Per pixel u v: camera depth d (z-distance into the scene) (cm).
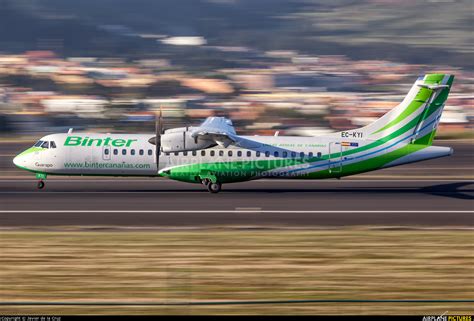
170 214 12400
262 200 14088
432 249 9731
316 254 9412
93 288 7838
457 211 12925
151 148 14938
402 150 15038
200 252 9481
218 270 8594
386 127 15112
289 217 12206
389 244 10050
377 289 7850
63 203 13500
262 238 10406
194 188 15988
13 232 10744
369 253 9488
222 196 14638
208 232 10838
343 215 12431
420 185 17025
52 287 7856
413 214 12581
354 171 15138
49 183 16812
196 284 8012
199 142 14638
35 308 7150
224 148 14950
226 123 15562
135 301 7356
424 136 15062
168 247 9762
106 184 16675
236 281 8131
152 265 8800
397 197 14712
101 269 8600
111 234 10638
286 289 7844
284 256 9288
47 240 10175
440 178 18850
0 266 8712
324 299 7494
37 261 8962
